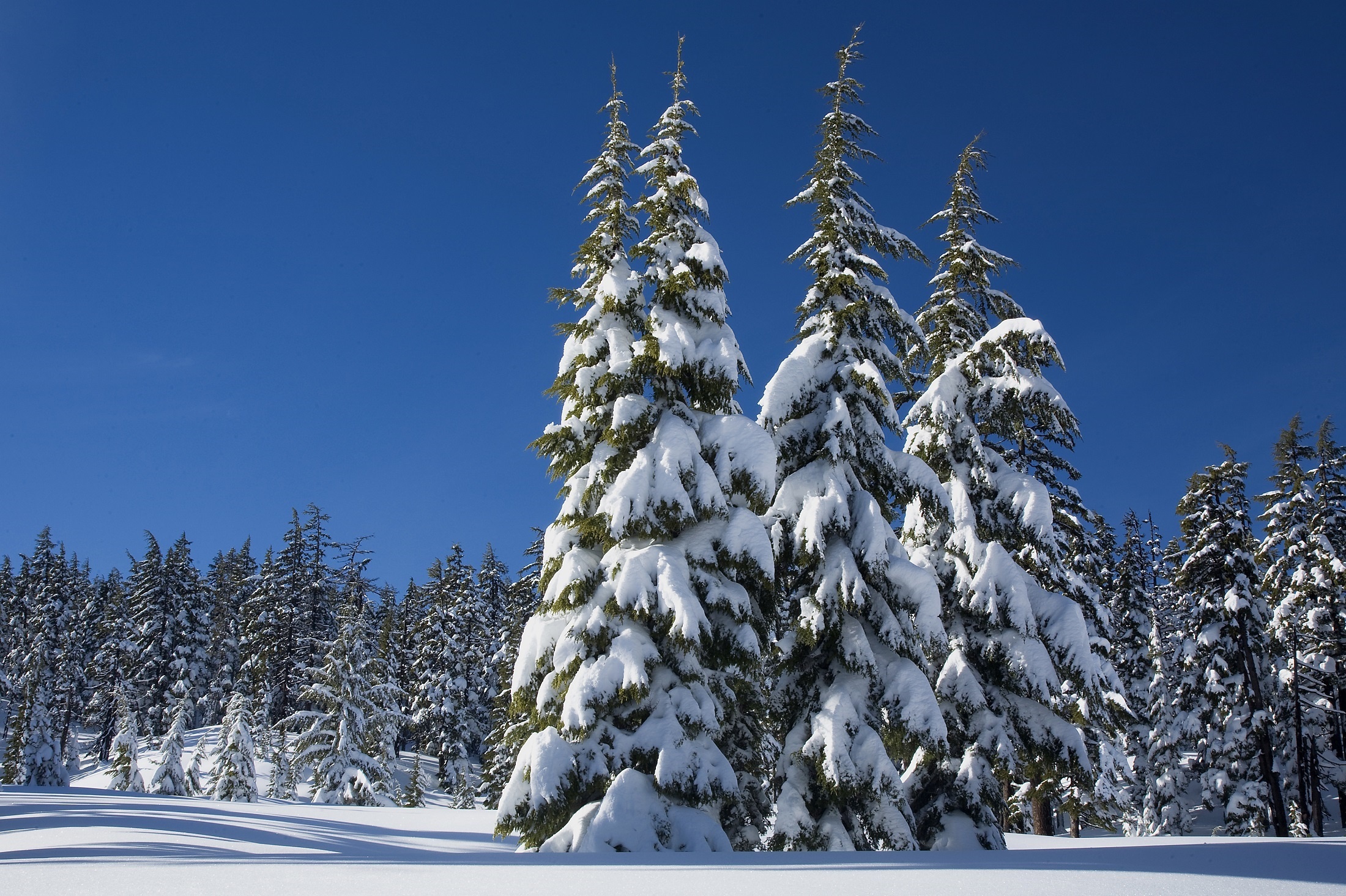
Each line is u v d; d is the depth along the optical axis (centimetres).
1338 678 3503
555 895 554
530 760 1297
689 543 1434
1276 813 3020
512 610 4553
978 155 2078
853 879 611
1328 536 3466
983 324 1991
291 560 6475
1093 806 2817
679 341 1505
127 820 1401
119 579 8550
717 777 1284
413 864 789
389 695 4434
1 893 588
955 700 1589
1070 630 1681
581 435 1556
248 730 4078
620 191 1745
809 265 1742
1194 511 3341
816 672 1497
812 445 1623
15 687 6275
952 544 1717
